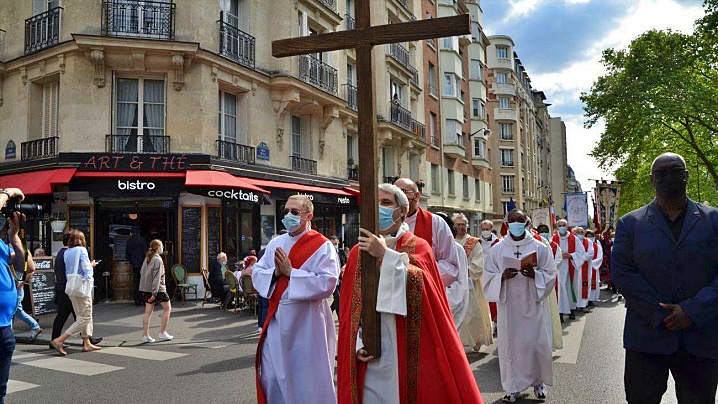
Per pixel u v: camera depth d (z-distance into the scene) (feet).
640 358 11.41
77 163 46.91
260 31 58.59
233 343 31.45
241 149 54.60
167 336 32.27
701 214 11.19
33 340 32.19
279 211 60.54
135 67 48.80
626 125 91.45
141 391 20.66
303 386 14.37
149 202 50.21
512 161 181.27
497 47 189.57
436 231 16.21
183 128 49.80
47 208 48.62
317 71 65.10
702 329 10.77
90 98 48.11
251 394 20.13
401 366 10.02
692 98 81.82
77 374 23.59
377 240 9.77
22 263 15.76
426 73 102.53
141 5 49.34
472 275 27.02
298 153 65.72
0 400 14.46
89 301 29.40
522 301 18.78
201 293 49.98
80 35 46.32
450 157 112.06
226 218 52.95
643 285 11.14
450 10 113.50
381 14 82.84
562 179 306.55
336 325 36.68
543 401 18.62
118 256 50.11
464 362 10.30
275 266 14.82
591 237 50.49
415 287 10.07
